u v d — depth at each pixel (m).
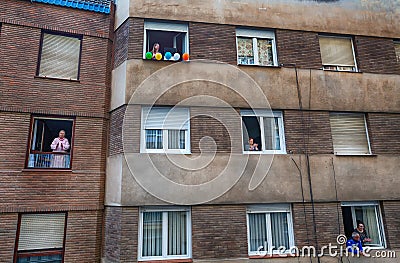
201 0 9.86
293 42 10.10
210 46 9.52
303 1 10.56
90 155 8.93
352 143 9.81
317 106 9.67
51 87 8.96
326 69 10.23
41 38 9.27
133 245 7.95
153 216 8.44
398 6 11.23
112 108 9.30
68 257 8.17
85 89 9.28
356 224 9.30
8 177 8.10
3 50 8.75
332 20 10.58
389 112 10.09
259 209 8.84
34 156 8.57
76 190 8.58
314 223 8.84
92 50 9.62
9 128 8.39
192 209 8.42
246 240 8.47
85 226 8.48
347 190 9.20
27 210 8.06
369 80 10.26
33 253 8.01
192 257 8.16
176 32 9.68
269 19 10.12
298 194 8.94
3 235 7.80
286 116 9.47
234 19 9.88
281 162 9.07
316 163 9.25
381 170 9.55
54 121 9.09
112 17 10.19
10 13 9.04
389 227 9.18
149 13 9.43
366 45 10.63
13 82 8.66
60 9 9.55
